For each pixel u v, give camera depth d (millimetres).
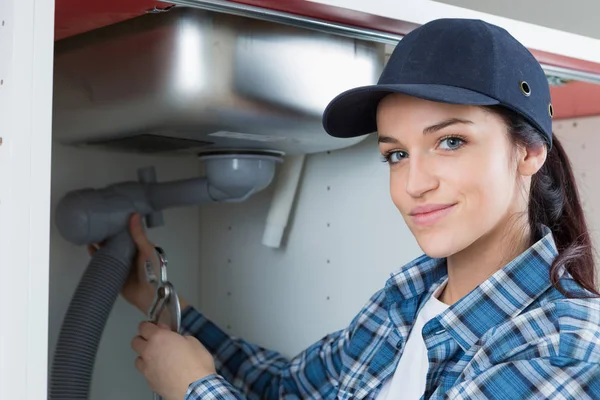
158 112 907
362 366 1013
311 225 1362
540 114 788
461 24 780
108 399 1358
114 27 907
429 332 855
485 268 853
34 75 638
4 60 649
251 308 1447
